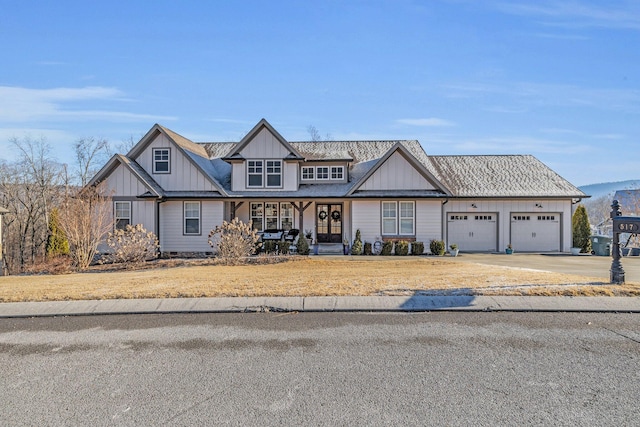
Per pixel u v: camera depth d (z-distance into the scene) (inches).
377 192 826.8
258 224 898.1
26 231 1316.4
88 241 676.1
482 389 167.9
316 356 207.0
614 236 372.2
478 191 891.4
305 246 797.9
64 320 281.7
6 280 491.5
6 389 172.9
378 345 222.5
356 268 543.2
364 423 142.4
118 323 272.2
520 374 182.4
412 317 277.7
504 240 888.3
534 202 888.3
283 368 191.9
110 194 762.8
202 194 826.8
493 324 259.1
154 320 278.4
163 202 828.6
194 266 614.2
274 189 852.6
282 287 364.8
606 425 140.2
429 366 192.4
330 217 902.4
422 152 985.5
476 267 547.8
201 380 179.5
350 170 914.1
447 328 251.6
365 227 826.8
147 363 200.1
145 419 146.9
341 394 164.7
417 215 822.5
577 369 187.6
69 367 196.2
